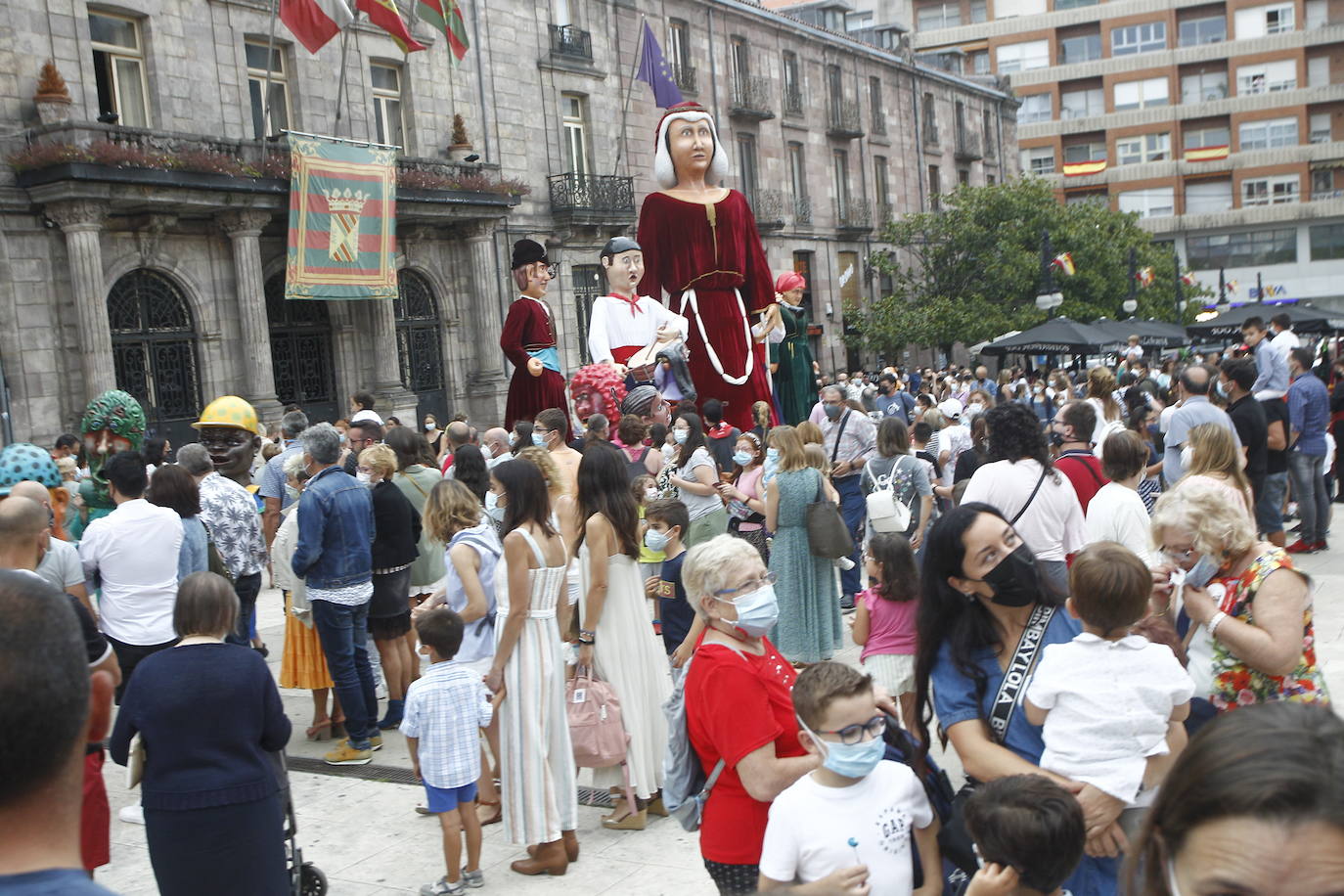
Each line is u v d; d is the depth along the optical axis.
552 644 5.22
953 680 3.20
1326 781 1.23
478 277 25.92
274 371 22.41
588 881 5.04
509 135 27.14
